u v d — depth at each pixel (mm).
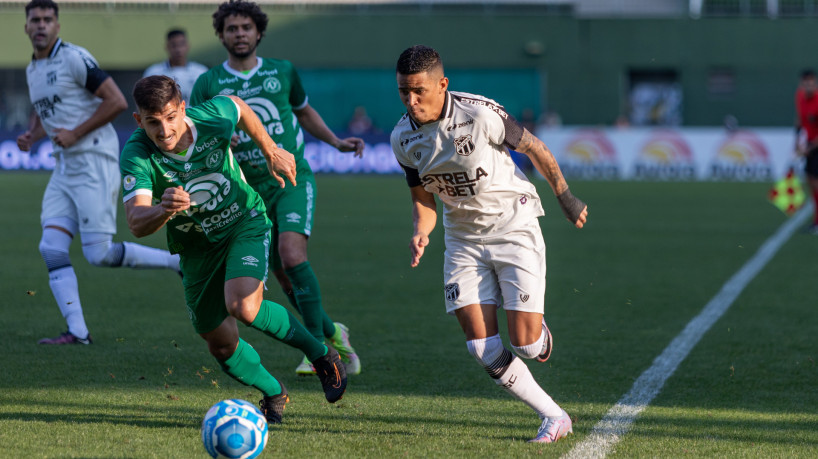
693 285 30234
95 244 21406
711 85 114062
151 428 14297
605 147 89250
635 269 33875
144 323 23188
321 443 13711
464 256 14141
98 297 27109
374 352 20359
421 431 14453
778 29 112625
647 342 21609
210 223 14430
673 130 88375
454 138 13359
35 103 21516
